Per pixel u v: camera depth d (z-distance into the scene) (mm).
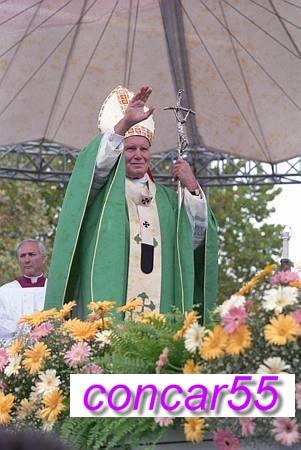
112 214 9133
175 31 16781
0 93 17656
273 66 17219
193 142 18969
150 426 6285
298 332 5891
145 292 9352
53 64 17281
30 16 15977
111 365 6574
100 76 17688
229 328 6000
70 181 9219
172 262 9594
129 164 9648
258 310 6094
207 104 18188
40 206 31219
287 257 7453
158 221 9617
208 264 9633
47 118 18391
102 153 9109
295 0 15586
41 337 7113
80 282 9195
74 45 17000
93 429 6410
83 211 9070
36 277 14906
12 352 7148
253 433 5957
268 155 18844
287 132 18375
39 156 19469
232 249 32719
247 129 18438
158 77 17781
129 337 6645
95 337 7078
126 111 9070
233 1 15969
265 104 17938
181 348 6363
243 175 19344
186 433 6090
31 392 6965
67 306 7465
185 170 9680
